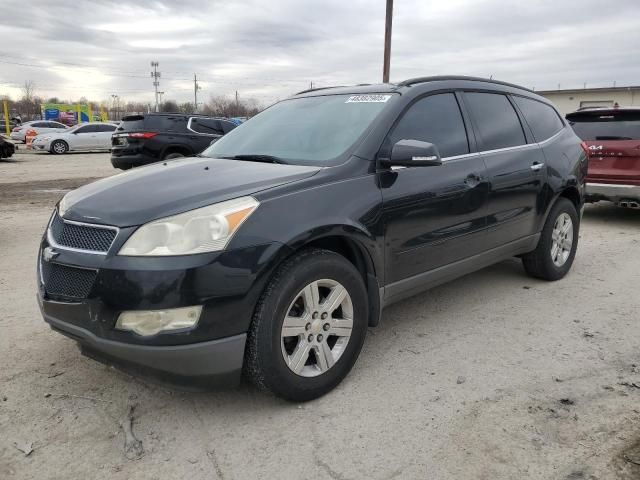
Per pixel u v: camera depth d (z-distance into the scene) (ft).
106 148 90.89
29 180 47.93
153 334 8.61
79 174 53.62
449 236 12.82
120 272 8.65
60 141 86.48
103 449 8.91
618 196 25.52
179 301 8.57
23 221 27.58
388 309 15.03
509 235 14.98
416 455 8.71
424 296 16.06
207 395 10.52
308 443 9.05
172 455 8.77
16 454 8.75
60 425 9.54
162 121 42.42
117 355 8.86
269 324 9.30
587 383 10.90
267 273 9.15
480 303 15.47
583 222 27.94
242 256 8.93
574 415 9.75
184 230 8.79
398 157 10.84
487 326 13.83
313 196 10.05
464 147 13.52
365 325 10.94
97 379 11.10
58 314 9.39
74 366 11.61
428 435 9.21
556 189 16.31
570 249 17.81
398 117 12.08
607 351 12.35
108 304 8.71
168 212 9.02
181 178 10.67
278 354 9.49
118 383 10.94
